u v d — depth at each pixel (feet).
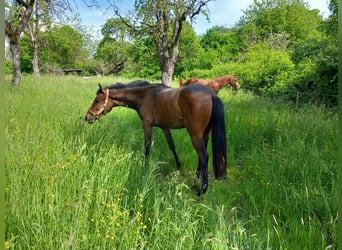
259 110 26.71
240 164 17.60
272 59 46.11
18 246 7.30
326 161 14.42
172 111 15.37
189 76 73.51
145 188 10.52
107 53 126.93
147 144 16.58
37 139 12.60
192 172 17.03
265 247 8.68
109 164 11.71
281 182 12.69
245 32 135.44
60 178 10.04
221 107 14.30
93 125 18.13
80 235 7.60
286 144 16.94
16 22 38.52
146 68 103.30
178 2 39.45
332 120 21.13
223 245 7.32
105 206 9.28
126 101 17.17
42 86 40.55
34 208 8.21
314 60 32.48
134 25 44.55
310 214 10.57
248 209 11.50
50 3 35.73
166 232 8.52
